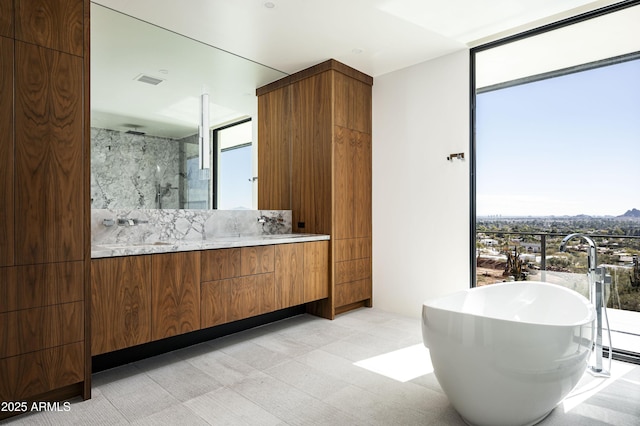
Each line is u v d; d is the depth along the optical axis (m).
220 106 3.35
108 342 2.14
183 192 3.08
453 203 3.45
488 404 1.62
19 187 1.82
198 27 2.90
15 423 1.77
